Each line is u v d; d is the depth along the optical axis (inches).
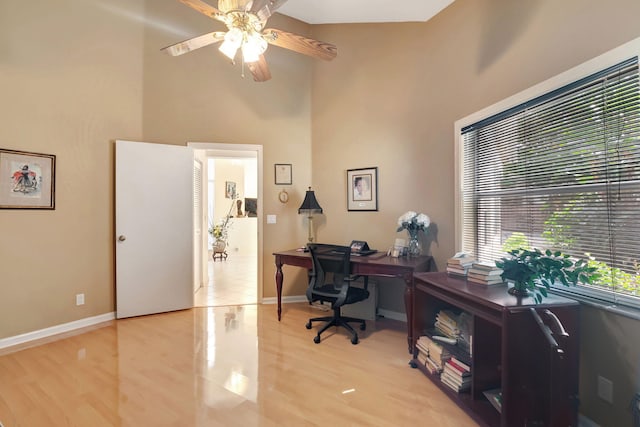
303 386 82.0
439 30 118.7
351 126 146.8
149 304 138.1
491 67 96.5
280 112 157.9
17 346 105.6
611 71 63.3
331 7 135.9
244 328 122.9
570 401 61.2
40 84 112.7
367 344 108.8
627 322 59.4
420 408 73.2
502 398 61.2
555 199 76.6
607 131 64.9
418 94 126.6
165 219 141.6
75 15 120.7
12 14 106.3
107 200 131.3
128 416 69.3
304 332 119.1
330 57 97.6
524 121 85.4
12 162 106.7
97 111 127.3
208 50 150.3
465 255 95.7
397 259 114.0
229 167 340.5
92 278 127.0
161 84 143.1
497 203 95.4
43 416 69.1
